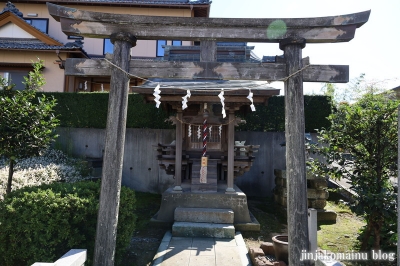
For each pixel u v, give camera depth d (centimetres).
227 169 764
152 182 1057
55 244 366
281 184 852
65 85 1338
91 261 396
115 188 362
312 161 573
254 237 636
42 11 1628
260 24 387
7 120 497
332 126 548
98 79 1519
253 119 1076
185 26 392
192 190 759
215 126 812
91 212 393
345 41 392
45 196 381
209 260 482
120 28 390
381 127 489
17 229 354
